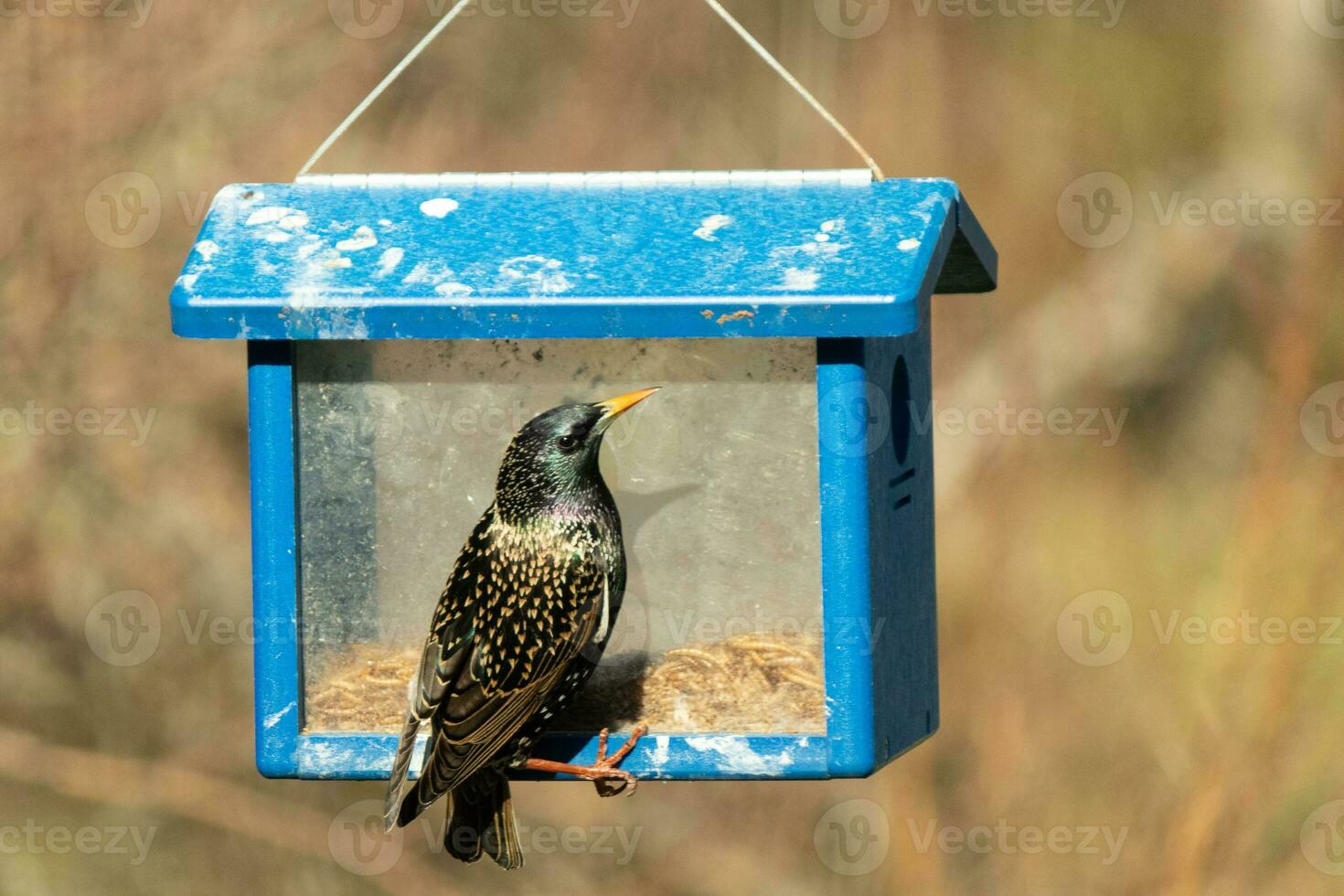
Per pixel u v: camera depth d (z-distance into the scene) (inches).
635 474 291.7
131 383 566.3
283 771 291.1
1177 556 595.2
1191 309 636.1
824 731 290.2
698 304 273.1
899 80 632.4
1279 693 547.5
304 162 574.6
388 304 277.7
